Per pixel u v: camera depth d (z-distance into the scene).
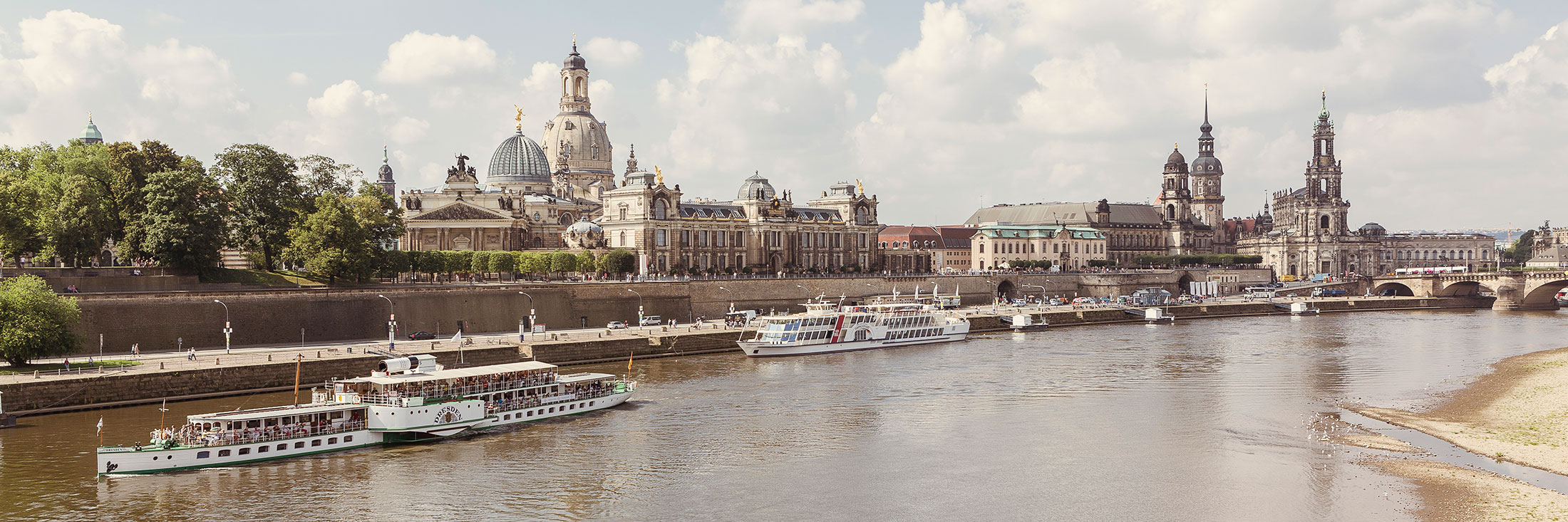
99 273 143.62
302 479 83.00
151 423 98.31
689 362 149.25
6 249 138.25
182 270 151.50
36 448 89.25
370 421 94.19
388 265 176.88
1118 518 72.62
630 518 73.06
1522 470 81.62
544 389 106.00
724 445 93.94
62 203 141.25
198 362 120.38
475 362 135.25
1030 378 133.00
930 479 82.69
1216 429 99.44
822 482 81.81
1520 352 160.75
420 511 74.81
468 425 98.62
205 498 77.62
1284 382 128.38
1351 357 154.75
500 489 80.12
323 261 160.00
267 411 91.12
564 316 183.25
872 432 99.31
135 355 127.12
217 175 168.88
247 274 161.75
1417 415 104.12
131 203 156.75
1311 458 87.25
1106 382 129.62
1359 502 74.44
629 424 103.19
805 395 119.62
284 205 171.62
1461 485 77.56
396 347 138.88
